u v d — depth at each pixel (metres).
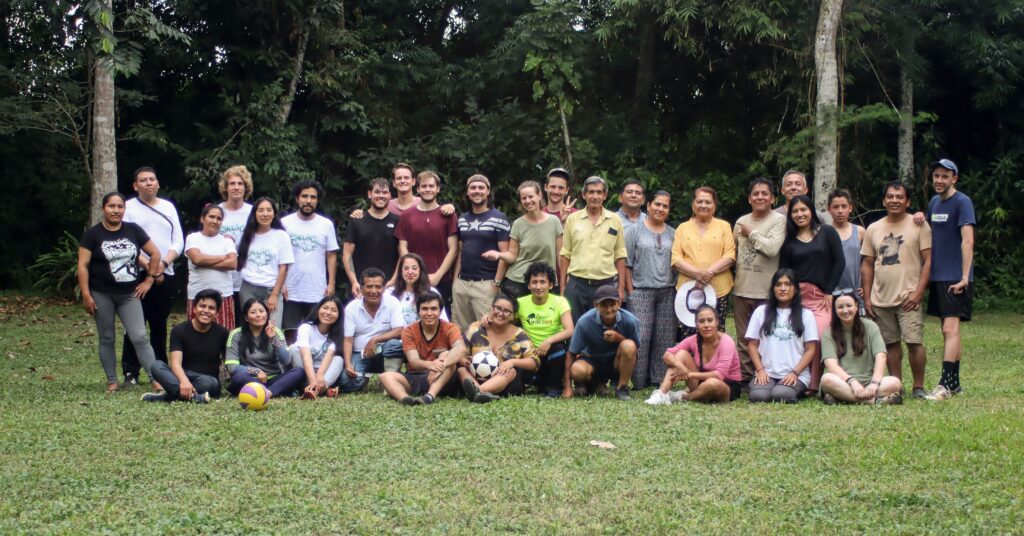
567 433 6.20
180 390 7.47
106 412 6.97
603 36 16.45
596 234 8.48
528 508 4.64
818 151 15.09
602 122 17.83
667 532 4.30
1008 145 18.11
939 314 8.11
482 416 6.75
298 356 7.95
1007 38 16.95
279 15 16.98
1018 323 15.44
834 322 7.72
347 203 17.69
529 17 16.53
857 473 5.23
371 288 8.09
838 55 15.67
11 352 11.57
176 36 13.42
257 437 6.10
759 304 8.37
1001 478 5.10
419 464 5.43
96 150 13.65
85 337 13.17
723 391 7.51
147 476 5.21
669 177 17.28
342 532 4.30
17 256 19.41
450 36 19.52
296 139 16.84
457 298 8.80
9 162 18.91
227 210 8.88
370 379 8.75
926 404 7.39
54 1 12.68
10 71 16.03
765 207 8.34
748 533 4.28
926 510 4.60
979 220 18.11
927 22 17.08
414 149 17.12
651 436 6.11
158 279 8.62
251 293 8.62
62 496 4.84
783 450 5.75
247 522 4.44
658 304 8.73
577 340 7.87
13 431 6.29
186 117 17.83
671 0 15.91
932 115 16.83
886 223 8.20
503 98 18.30
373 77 17.61
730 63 17.66
